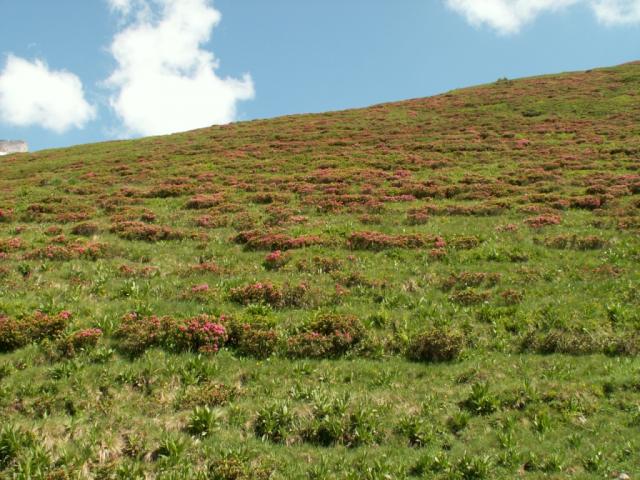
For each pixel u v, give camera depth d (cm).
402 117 6381
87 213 2964
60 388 1226
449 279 1909
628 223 2433
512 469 1008
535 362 1420
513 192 3209
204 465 1015
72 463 995
